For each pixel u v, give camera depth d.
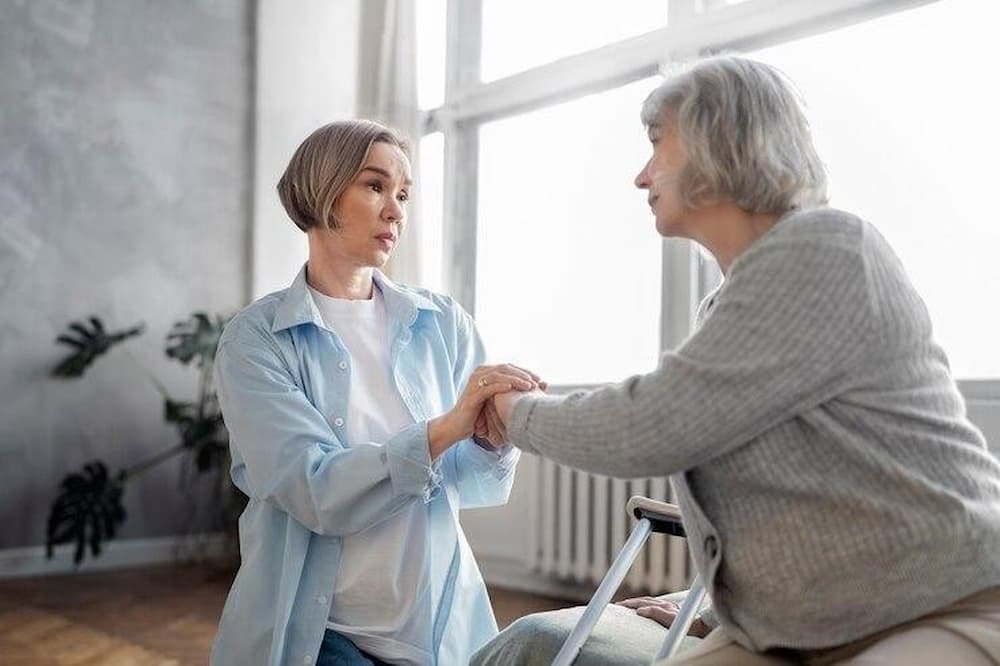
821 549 0.95
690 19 3.63
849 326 0.95
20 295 4.52
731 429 0.96
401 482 1.39
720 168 1.05
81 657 3.01
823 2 3.21
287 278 5.26
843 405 0.96
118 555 4.69
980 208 2.85
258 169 5.18
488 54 4.64
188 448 4.57
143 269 4.87
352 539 1.52
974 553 0.94
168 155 4.96
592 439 1.03
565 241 4.23
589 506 3.76
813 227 0.98
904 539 0.93
